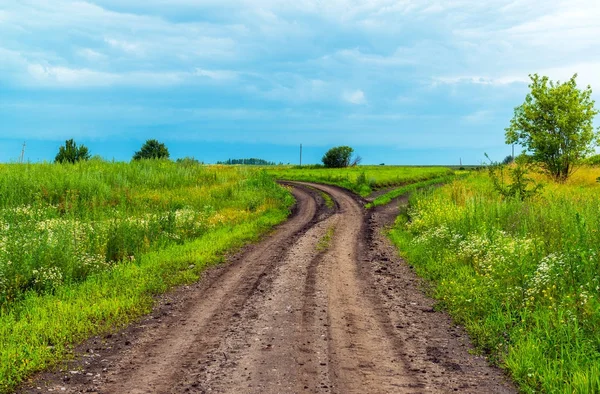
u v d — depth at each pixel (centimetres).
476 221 1536
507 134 3356
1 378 571
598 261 833
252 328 800
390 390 558
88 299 936
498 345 703
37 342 696
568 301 742
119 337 754
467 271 1123
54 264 1065
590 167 3491
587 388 512
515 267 950
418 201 2427
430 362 654
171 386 569
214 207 2553
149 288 1049
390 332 787
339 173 6116
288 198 3456
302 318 859
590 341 623
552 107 3183
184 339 746
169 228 1688
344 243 1783
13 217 1514
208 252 1459
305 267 1330
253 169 4453
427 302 988
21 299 924
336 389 559
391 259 1482
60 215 1891
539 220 1310
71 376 601
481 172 3759
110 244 1359
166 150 5762
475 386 574
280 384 573
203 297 1010
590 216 1198
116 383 579
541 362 601
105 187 2411
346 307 938
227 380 586
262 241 1798
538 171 3281
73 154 3759
